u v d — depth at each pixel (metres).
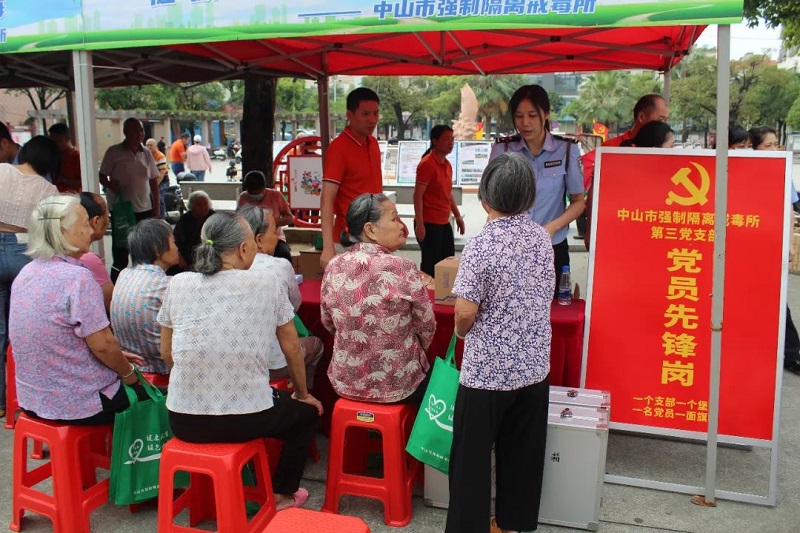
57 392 2.58
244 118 7.35
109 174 6.50
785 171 2.92
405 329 2.73
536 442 2.45
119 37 3.14
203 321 2.42
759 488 3.10
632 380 3.08
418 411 2.74
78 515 2.64
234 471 2.42
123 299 2.92
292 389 3.13
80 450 2.81
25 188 3.68
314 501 3.02
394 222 2.74
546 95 3.37
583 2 2.52
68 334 2.55
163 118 30.30
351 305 2.69
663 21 2.47
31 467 3.35
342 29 2.81
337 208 4.10
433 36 4.79
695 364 3.01
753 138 4.64
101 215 3.32
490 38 4.87
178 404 2.46
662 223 3.05
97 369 2.65
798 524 2.79
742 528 2.77
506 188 2.23
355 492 2.80
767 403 2.92
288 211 5.95
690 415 3.02
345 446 3.12
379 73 6.18
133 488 2.71
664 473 3.23
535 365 2.33
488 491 2.37
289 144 9.38
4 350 3.86
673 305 3.04
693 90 27.38
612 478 3.14
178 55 5.13
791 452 3.48
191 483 2.79
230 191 12.20
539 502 2.55
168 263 3.05
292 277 3.15
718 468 3.29
